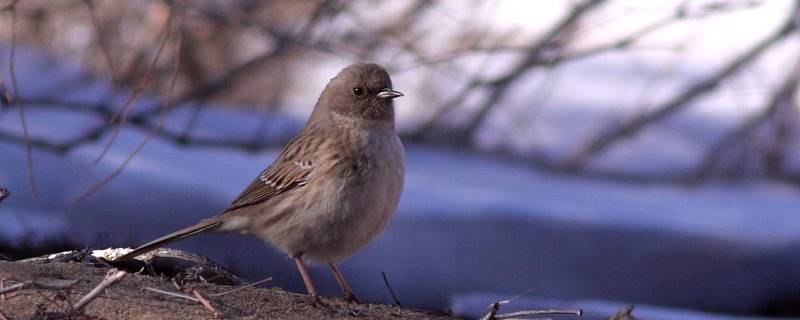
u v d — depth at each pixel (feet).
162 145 51.62
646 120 59.36
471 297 44.34
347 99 31.58
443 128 58.85
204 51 57.36
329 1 52.29
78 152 47.24
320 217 30.96
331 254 31.68
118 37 55.88
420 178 51.80
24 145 47.34
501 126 59.21
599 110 59.21
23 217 42.86
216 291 27.86
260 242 44.21
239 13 54.13
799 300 47.37
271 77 59.98
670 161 57.77
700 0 60.80
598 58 61.16
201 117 55.77
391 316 28.45
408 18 56.95
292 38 52.70
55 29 57.06
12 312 23.88
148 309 25.25
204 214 45.65
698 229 48.78
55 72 55.52
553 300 45.21
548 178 55.98
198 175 47.88
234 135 54.24
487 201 48.91
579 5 56.90
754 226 49.24
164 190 45.85
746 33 60.64
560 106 59.82
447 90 59.06
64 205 44.27
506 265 46.85
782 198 54.70
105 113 50.52
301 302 28.32
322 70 60.44
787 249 47.93
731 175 57.88
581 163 57.82
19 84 53.93
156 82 56.29
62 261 29.63
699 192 55.83
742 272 47.75
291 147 31.96
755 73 59.11
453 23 58.44
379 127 31.63
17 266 27.40
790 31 58.08
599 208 50.47
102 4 55.93
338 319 27.45
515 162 57.72
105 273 27.86
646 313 41.39
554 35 57.11
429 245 46.55
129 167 47.09
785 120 58.54
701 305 47.32
